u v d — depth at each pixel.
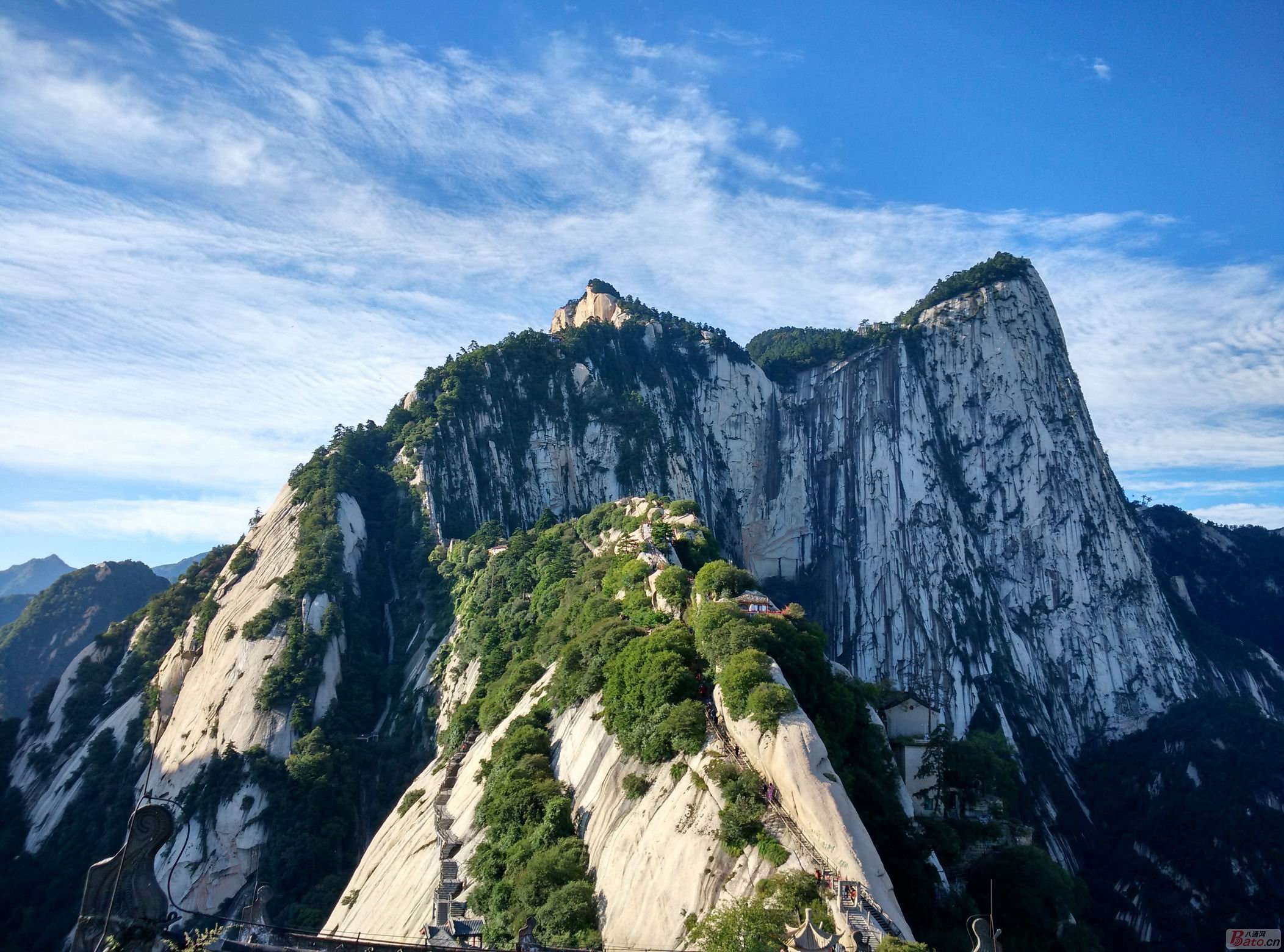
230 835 103.00
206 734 117.12
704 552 106.44
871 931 41.75
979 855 72.69
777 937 40.59
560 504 192.62
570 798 65.31
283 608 130.88
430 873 68.75
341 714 121.56
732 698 58.41
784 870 47.00
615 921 51.22
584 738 69.94
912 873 58.59
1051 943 64.81
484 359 198.38
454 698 115.81
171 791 112.25
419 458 171.88
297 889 97.19
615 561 102.31
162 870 101.56
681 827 53.19
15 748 148.38
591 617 91.38
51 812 126.69
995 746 115.62
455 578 145.25
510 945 52.53
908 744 80.44
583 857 58.59
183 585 160.38
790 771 51.28
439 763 95.38
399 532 162.62
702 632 69.00
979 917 38.19
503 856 63.47
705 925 43.84
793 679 64.75
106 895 35.31
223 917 95.38
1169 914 121.62
